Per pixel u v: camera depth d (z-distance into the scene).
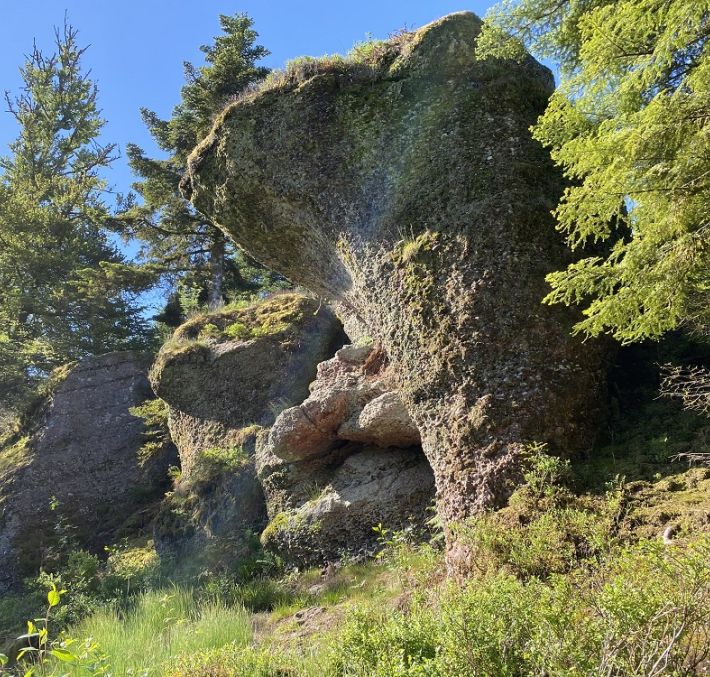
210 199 10.29
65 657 3.23
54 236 24.08
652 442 5.81
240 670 5.27
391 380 9.89
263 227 9.93
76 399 18.88
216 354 14.95
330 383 10.48
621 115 4.80
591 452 6.06
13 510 16.44
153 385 15.58
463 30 8.73
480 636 3.27
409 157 8.34
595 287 4.69
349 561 8.77
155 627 8.16
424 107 8.48
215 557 11.19
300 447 10.22
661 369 6.80
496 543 5.12
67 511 16.70
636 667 2.74
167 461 17.66
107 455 17.97
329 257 9.56
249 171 9.50
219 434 14.10
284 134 9.31
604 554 4.14
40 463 17.44
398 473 9.30
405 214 8.02
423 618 4.04
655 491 5.09
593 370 6.59
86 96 30.06
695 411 5.96
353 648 4.16
